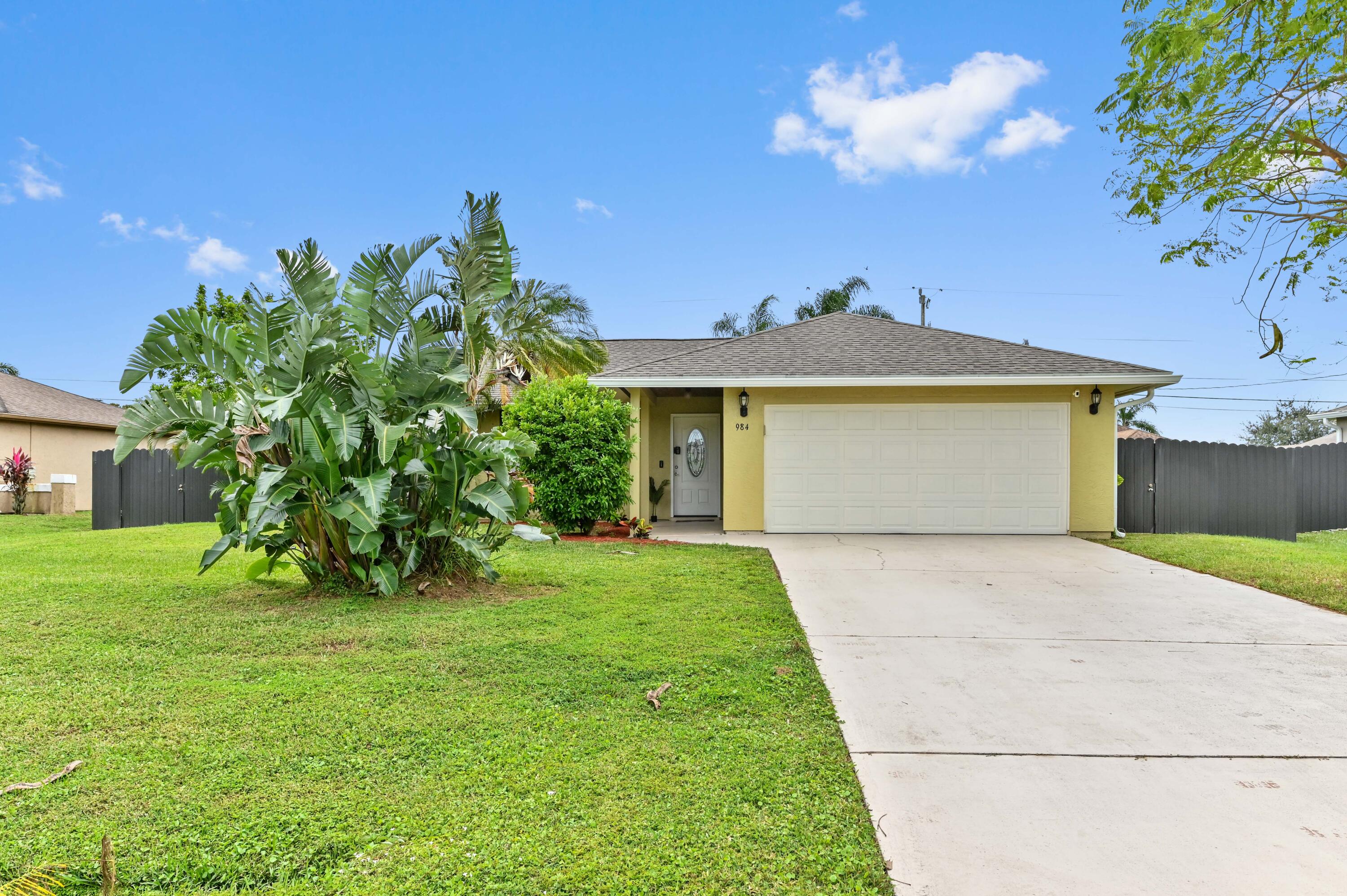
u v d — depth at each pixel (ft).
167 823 8.35
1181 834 8.59
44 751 10.25
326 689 12.96
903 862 7.97
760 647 15.87
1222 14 22.00
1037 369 36.32
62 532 41.63
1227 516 40.50
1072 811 9.11
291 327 19.53
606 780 9.57
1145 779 9.99
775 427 39.17
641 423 43.78
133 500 46.14
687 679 13.74
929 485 38.52
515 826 8.41
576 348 57.21
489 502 21.62
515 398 39.40
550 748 10.56
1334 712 12.54
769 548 33.09
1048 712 12.49
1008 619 19.24
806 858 7.91
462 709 12.07
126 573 24.50
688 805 8.96
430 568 22.00
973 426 38.34
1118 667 15.12
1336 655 16.03
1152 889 7.52
